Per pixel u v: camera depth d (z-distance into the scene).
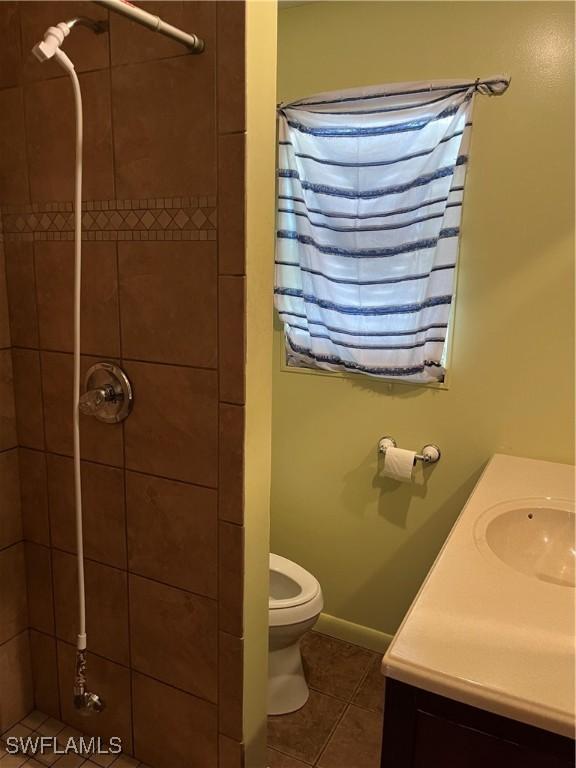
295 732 1.86
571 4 1.60
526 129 1.70
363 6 1.85
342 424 2.15
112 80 1.19
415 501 2.08
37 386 1.44
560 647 0.93
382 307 1.97
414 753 0.95
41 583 1.56
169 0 1.11
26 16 1.25
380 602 2.22
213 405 1.23
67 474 1.45
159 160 1.18
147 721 1.49
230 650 1.33
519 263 1.78
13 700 1.60
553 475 1.70
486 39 1.71
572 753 0.83
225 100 1.09
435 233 1.84
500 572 1.15
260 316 1.22
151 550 1.38
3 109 1.32
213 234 1.16
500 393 1.88
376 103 1.86
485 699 0.85
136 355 1.29
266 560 1.39
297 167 2.02
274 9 1.14
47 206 1.33
